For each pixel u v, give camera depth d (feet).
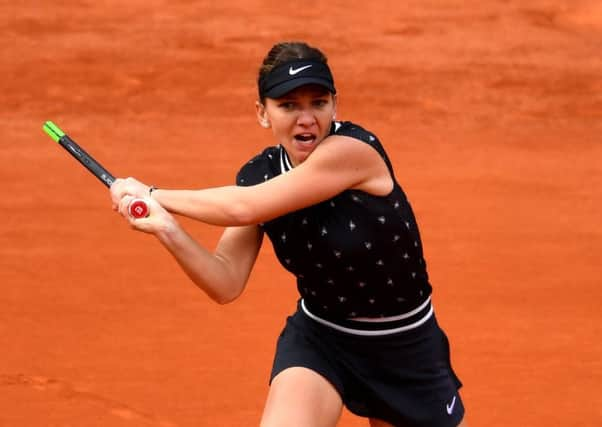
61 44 212.84
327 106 50.65
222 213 50.42
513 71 209.97
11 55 205.16
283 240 52.54
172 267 111.34
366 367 54.19
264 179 53.36
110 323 96.68
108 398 80.74
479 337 96.07
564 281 110.93
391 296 52.90
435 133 175.42
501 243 122.21
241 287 55.52
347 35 228.02
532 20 239.91
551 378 88.07
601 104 194.29
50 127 54.75
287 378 53.31
